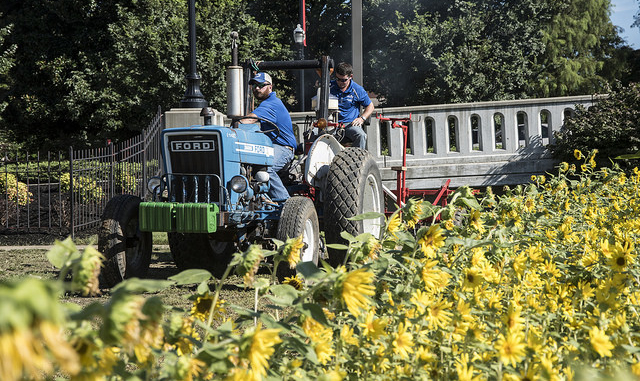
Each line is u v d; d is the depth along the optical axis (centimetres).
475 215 379
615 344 253
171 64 2945
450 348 258
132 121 3384
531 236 446
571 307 305
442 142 1648
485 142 1650
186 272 223
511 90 3644
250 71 814
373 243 297
